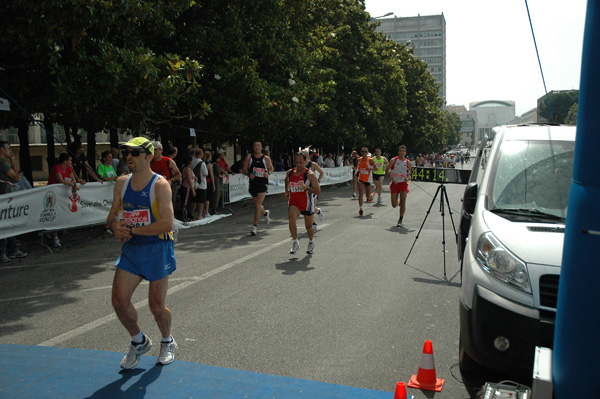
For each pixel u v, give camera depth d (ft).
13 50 32.42
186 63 41.57
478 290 12.89
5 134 113.09
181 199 44.39
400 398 10.32
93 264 28.17
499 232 13.73
